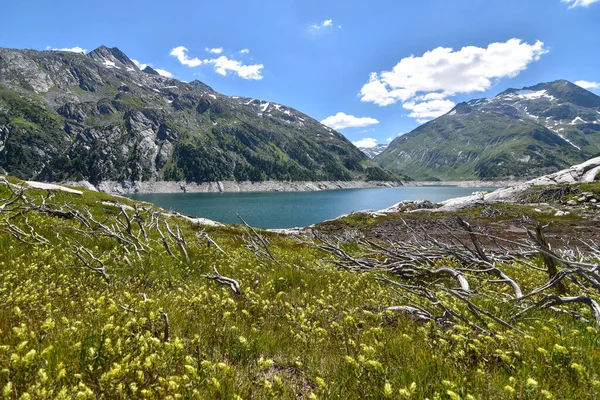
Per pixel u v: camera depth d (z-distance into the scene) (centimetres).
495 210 4072
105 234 1240
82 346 367
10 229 1091
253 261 1134
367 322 553
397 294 752
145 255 1075
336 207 14450
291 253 1530
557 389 329
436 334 459
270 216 11075
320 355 454
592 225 2944
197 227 2528
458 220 942
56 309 503
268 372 418
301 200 19275
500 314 612
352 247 2008
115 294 621
